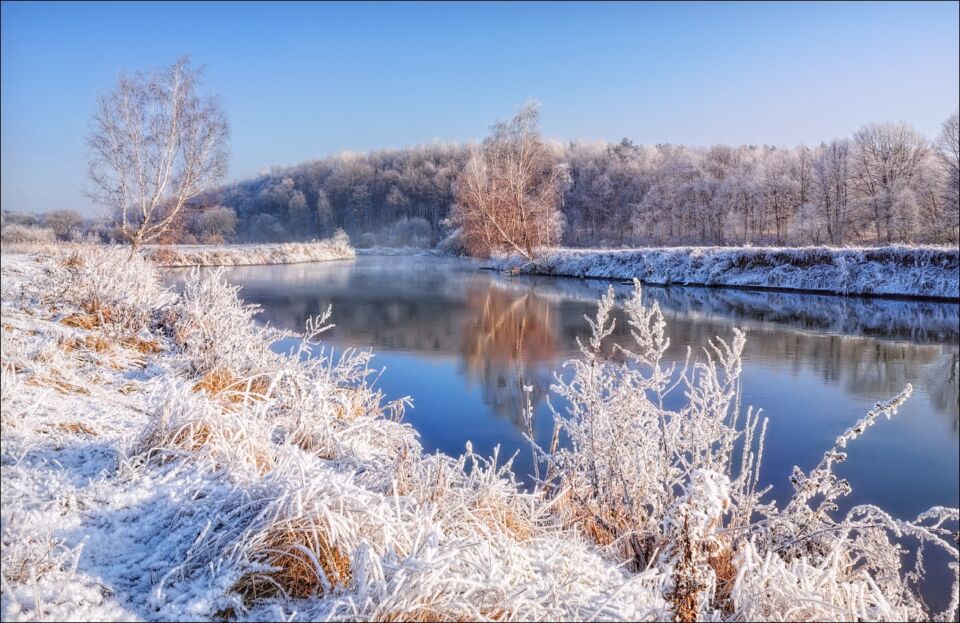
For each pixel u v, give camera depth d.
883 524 2.96
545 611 2.29
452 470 3.61
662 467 3.77
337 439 4.14
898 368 10.19
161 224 16.12
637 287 4.08
